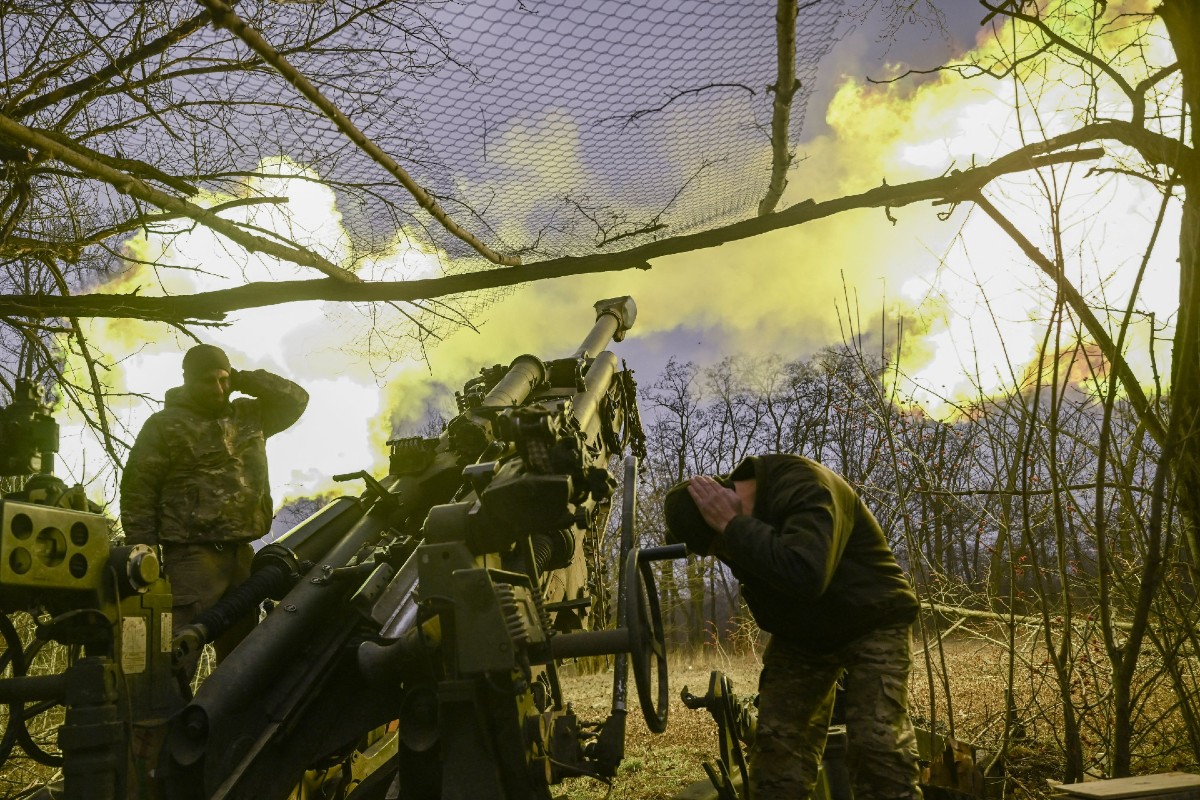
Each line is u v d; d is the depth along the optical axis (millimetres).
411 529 4688
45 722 5664
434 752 3076
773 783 3035
